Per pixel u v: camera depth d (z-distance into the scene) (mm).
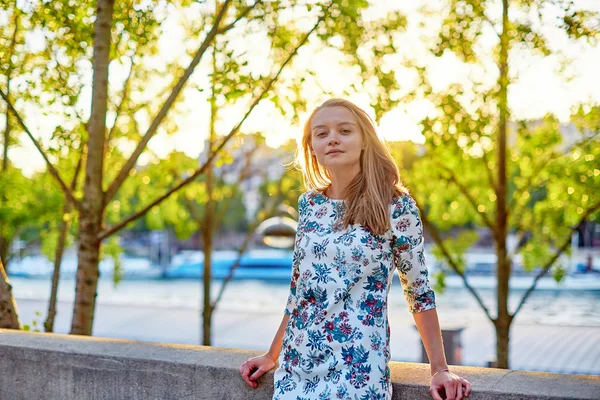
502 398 2180
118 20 4402
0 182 8383
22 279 31875
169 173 8266
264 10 4539
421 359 9578
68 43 4590
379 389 2170
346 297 2234
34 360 3066
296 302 2373
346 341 2189
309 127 2654
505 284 6949
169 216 9680
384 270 2252
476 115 5688
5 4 4477
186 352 2859
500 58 5418
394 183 2373
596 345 12648
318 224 2354
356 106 2416
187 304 21484
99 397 2920
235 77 4352
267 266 30688
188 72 4461
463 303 21000
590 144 6492
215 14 4977
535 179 7688
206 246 9164
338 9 4586
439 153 6805
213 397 2666
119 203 10305
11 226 9359
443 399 2234
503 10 5184
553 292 23547
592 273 27547
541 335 13766
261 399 2559
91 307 4785
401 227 2264
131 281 30797
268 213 10117
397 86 5301
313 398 2186
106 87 4551
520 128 6020
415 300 2295
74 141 4684
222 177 9648
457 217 8805
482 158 6688
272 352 2555
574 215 7492
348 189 2354
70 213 6020
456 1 5395
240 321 16359
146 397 2812
